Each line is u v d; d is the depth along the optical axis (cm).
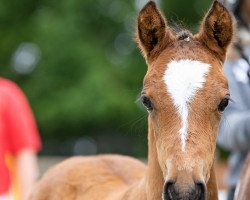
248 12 968
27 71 3222
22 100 1027
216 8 810
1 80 1018
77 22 3081
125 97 2808
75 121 2892
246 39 955
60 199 991
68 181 1001
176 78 761
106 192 949
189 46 800
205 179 740
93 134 3108
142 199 840
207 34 807
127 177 980
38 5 3381
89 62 2973
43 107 2952
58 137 3138
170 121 750
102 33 3284
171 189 723
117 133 3075
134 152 3070
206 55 789
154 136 802
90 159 1043
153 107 768
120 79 2945
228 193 967
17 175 1010
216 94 755
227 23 811
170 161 735
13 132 1003
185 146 735
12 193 1010
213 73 767
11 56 3322
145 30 821
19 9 3384
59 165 1053
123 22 3322
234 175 956
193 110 748
